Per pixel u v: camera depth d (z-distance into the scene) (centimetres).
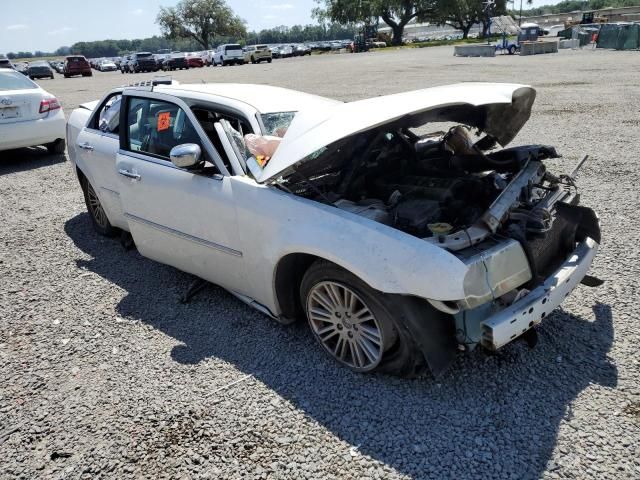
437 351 276
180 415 285
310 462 250
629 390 284
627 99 1216
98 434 275
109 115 484
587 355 314
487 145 425
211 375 318
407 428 267
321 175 345
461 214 319
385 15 7081
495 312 277
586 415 268
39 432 278
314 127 296
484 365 310
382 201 342
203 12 9250
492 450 251
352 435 265
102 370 328
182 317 386
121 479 247
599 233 334
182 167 346
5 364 338
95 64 7219
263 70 3194
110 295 425
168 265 452
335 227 290
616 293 379
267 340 351
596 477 233
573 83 1566
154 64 4566
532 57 2934
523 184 325
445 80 1797
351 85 1795
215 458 256
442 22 7306
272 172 293
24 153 980
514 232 288
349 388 299
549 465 241
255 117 382
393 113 285
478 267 262
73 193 711
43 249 523
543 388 289
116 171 441
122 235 520
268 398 295
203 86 440
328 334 322
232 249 350
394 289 266
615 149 773
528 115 380
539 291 283
